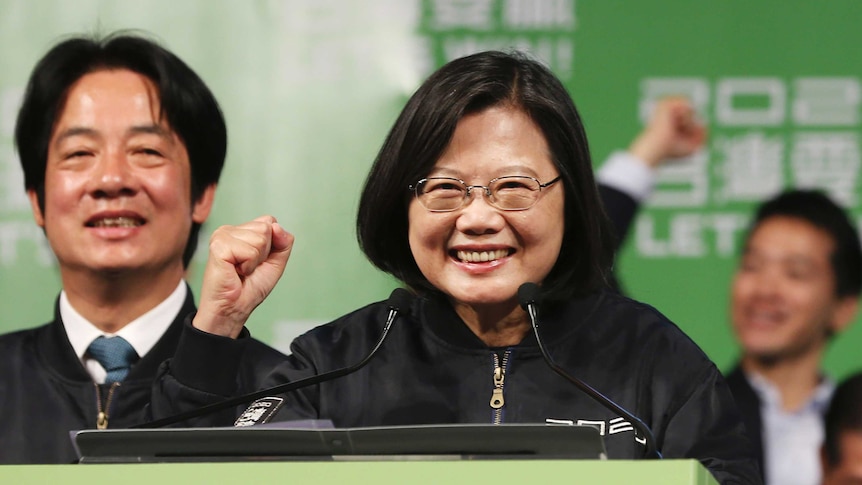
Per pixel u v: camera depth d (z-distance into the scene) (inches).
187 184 418.9
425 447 222.1
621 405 287.0
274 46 455.2
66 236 405.7
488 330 300.4
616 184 438.3
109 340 405.4
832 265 433.4
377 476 206.8
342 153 451.5
